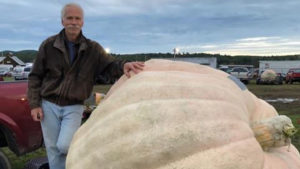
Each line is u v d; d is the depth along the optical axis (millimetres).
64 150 3617
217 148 2318
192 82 2689
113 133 2518
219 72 3184
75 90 3715
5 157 5133
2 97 5242
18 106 5320
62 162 3816
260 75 35719
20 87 5422
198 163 2258
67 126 3688
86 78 3746
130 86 2756
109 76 3812
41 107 3812
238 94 2910
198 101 2520
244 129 2492
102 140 2562
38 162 5152
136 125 2451
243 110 2727
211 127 2379
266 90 26266
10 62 91375
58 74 3715
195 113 2428
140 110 2512
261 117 2994
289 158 2842
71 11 3605
